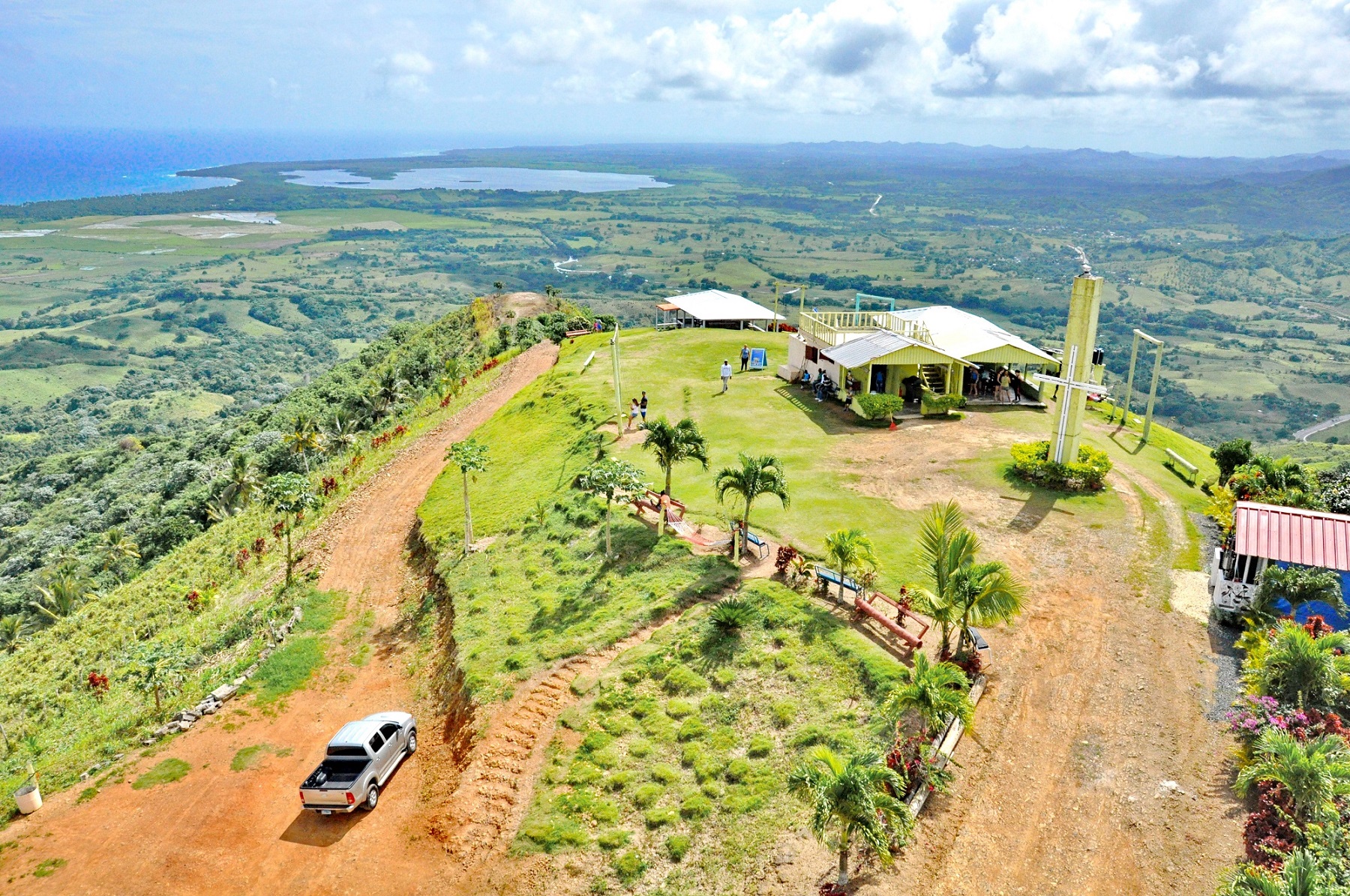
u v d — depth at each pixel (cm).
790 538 3444
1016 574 3119
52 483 15112
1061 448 3950
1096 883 1842
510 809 2447
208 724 3303
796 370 6044
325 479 6381
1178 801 2036
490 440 6159
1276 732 1986
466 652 3241
